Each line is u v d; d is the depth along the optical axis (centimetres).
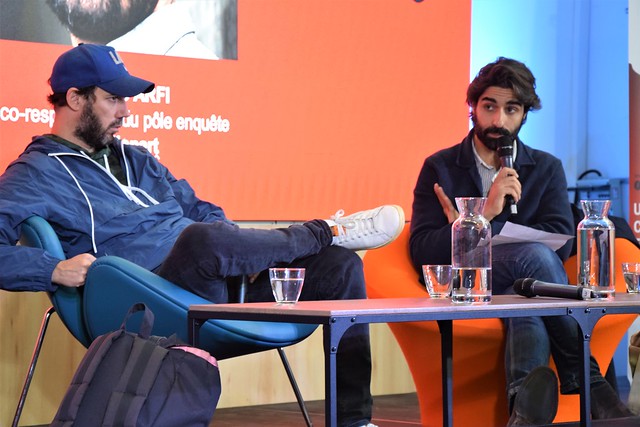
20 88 401
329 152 474
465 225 239
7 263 285
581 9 589
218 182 445
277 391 479
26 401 411
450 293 265
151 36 429
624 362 573
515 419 299
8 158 398
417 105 497
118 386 207
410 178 496
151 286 270
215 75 444
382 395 511
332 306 215
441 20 504
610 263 271
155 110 430
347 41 478
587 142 593
